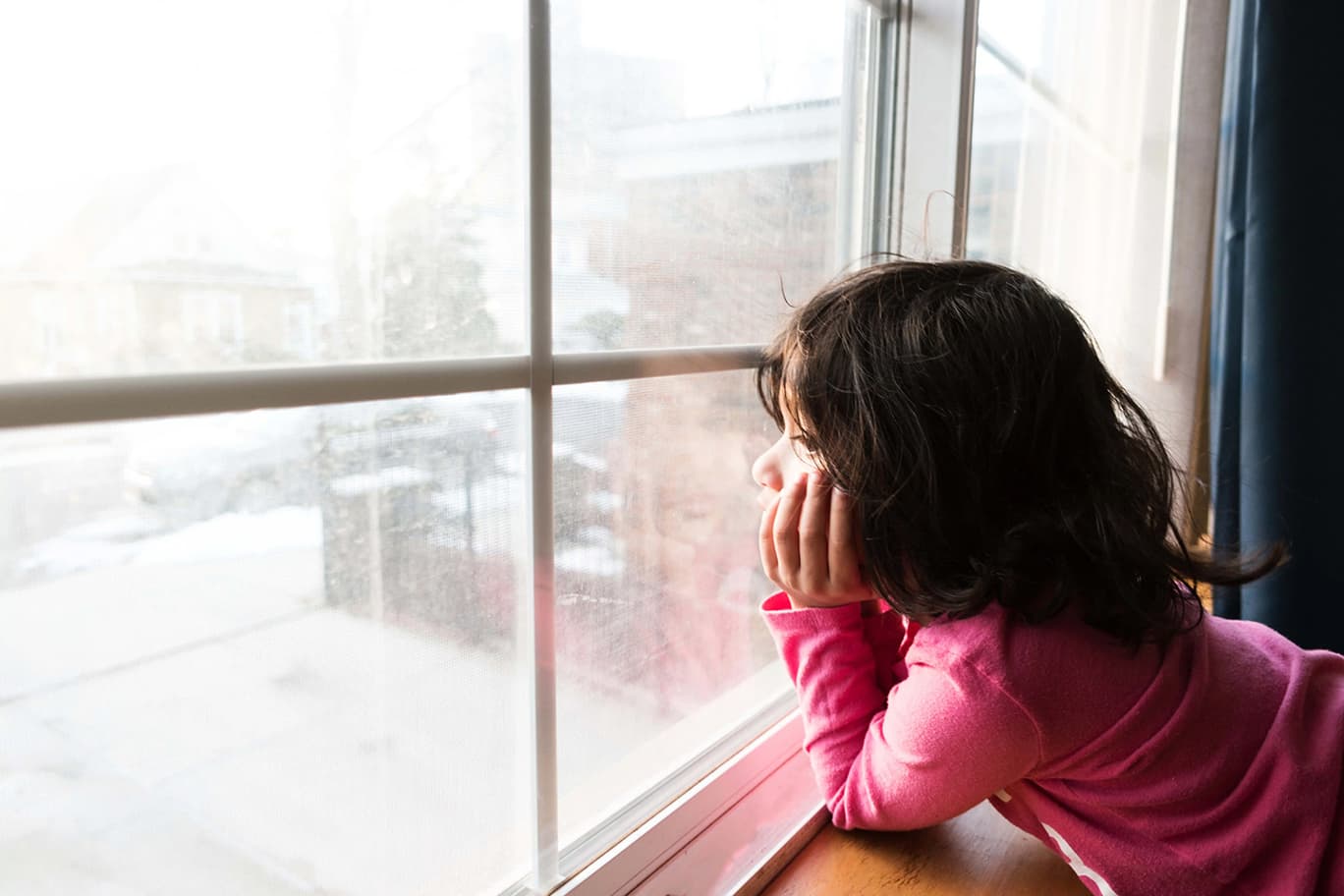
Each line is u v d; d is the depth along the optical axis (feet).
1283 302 3.59
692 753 2.35
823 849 2.25
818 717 2.25
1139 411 2.23
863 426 1.95
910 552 1.94
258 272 1.30
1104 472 2.02
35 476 1.09
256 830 1.36
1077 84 3.74
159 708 1.23
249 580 1.32
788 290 2.53
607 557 2.01
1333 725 1.97
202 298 1.23
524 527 1.76
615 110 1.90
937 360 1.95
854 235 2.80
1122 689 1.86
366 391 1.44
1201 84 3.90
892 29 2.83
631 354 1.99
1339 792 1.88
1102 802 1.91
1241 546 3.60
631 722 2.13
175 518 1.22
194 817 1.28
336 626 1.44
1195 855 1.84
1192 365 4.08
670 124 2.05
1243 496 3.77
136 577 1.19
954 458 1.93
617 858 1.95
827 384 2.01
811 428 2.05
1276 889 1.80
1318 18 3.51
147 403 1.18
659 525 2.16
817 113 2.58
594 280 1.89
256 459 1.31
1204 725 1.90
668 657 2.24
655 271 2.05
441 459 1.58
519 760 1.79
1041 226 3.64
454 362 1.58
